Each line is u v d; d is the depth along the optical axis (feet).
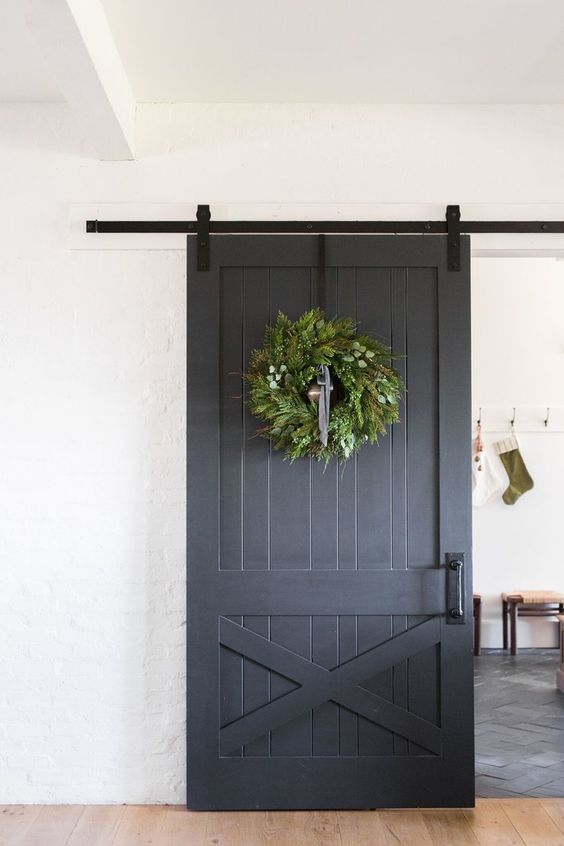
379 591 11.81
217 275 11.97
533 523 21.93
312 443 11.42
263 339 11.96
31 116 12.26
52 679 11.98
